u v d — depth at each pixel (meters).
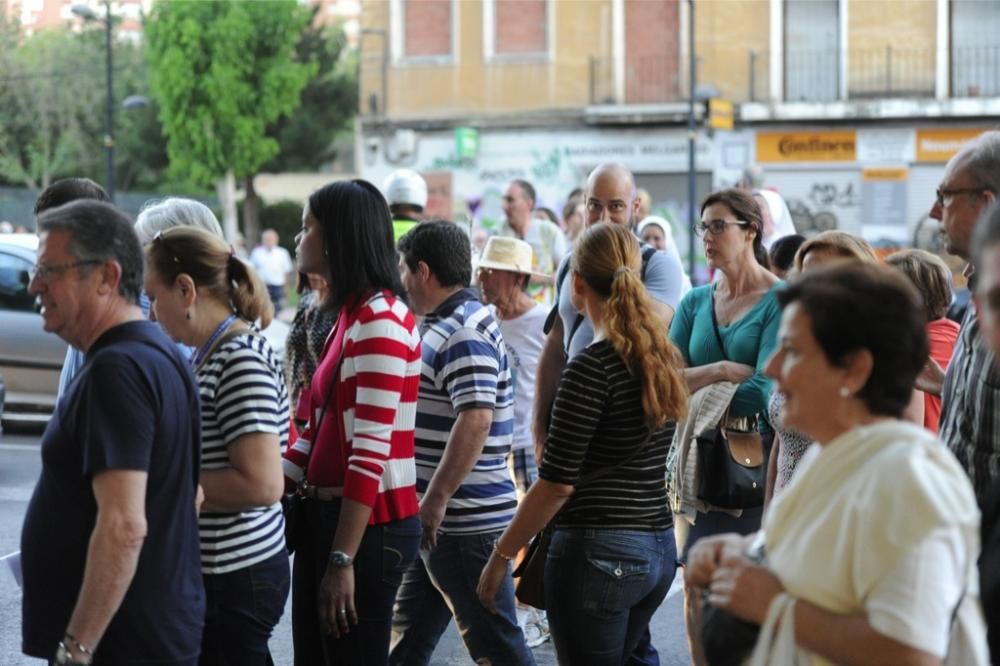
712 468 5.36
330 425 4.48
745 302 5.57
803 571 2.50
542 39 30.33
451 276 5.08
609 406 4.13
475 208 30.70
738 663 2.63
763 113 29.00
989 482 3.47
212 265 4.04
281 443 4.14
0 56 45.47
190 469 3.54
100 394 3.30
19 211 37.69
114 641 3.41
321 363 4.59
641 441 4.18
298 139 45.53
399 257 5.16
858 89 29.06
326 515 4.49
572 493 4.21
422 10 30.86
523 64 30.39
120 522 3.26
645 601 4.39
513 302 6.97
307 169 47.12
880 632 2.37
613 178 6.45
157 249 4.05
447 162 30.88
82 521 3.38
